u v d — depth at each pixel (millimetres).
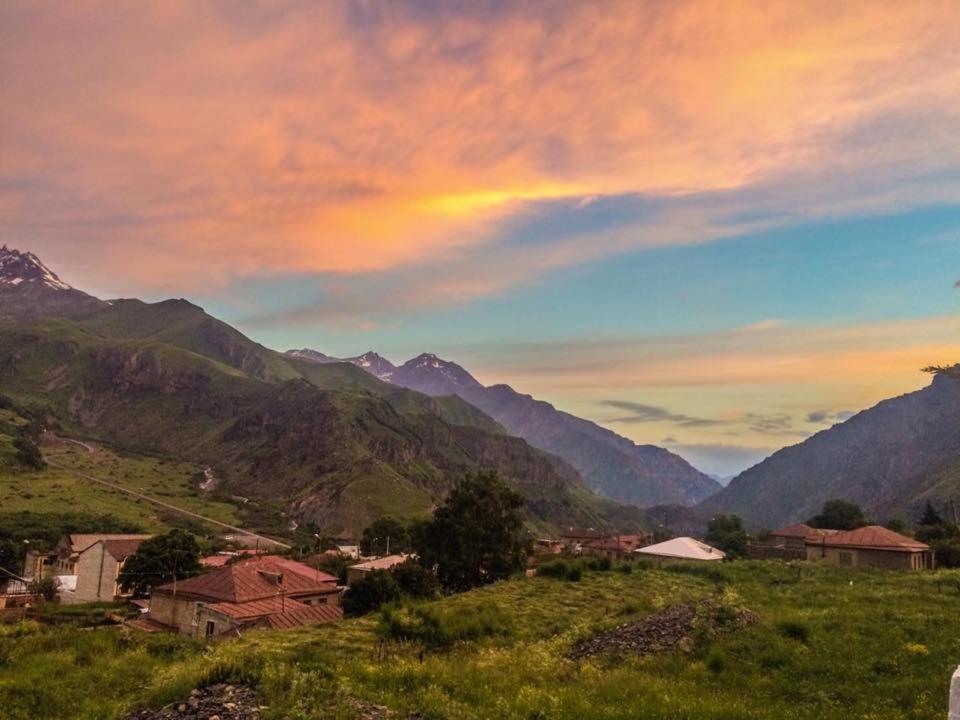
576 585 47094
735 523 113062
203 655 19344
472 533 65625
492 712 13859
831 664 18719
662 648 21844
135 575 80812
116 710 14109
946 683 16297
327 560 99812
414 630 27422
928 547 64500
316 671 15320
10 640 23547
